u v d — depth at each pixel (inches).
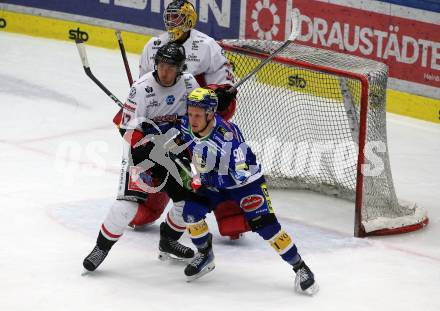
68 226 601.9
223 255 565.9
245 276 531.5
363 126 597.6
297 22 582.2
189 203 505.0
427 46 896.9
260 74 731.4
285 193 702.5
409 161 799.7
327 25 951.6
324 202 682.8
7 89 950.4
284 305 489.4
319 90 729.0
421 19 892.6
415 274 543.5
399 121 913.5
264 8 986.1
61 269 528.1
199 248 513.0
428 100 911.0
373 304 495.8
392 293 512.7
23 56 1068.5
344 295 506.6
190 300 492.4
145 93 526.9
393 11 908.0
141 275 526.9
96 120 871.1
